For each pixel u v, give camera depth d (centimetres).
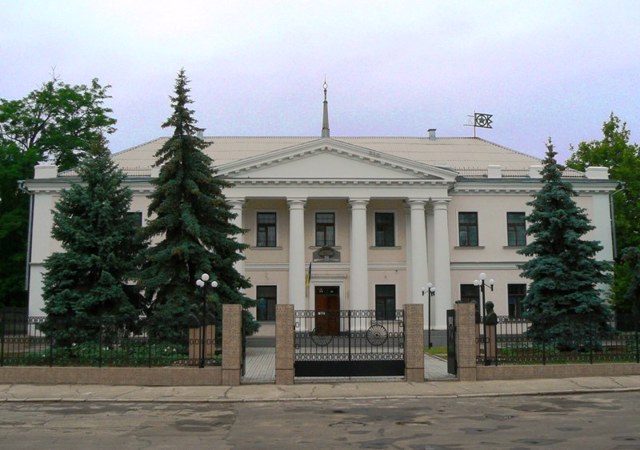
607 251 4384
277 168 4188
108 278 2738
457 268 4353
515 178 4419
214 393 1862
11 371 2020
